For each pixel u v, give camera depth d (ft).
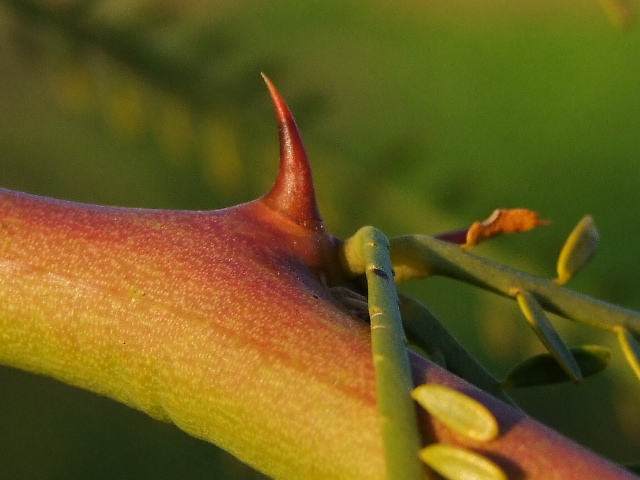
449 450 0.20
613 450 0.55
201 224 0.23
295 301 0.22
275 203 0.24
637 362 0.24
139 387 0.23
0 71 0.42
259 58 0.42
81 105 0.41
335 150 0.45
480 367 0.25
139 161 0.48
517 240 0.47
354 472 0.21
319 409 0.21
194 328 0.22
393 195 0.45
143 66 0.39
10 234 0.23
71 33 0.39
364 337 0.22
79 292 0.23
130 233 0.23
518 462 0.20
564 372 0.25
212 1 0.42
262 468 0.22
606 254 0.51
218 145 0.40
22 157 0.52
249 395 0.22
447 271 0.25
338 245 0.24
